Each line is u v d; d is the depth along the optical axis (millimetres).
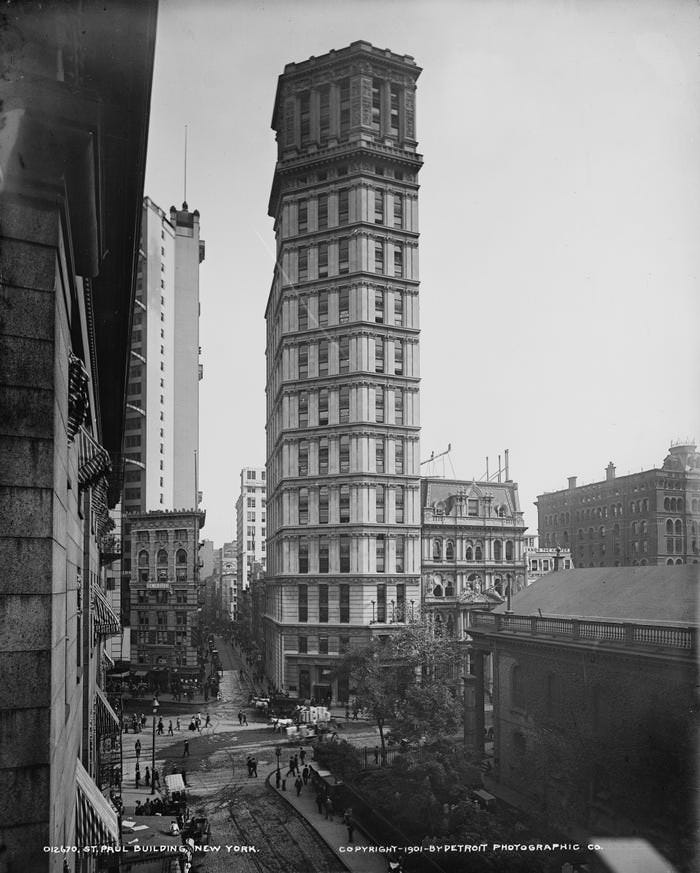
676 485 43812
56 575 7051
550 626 31516
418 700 36062
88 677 19094
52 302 6797
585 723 27812
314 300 64500
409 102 65312
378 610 60469
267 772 39156
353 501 61281
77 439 12273
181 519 67562
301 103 65250
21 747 6371
